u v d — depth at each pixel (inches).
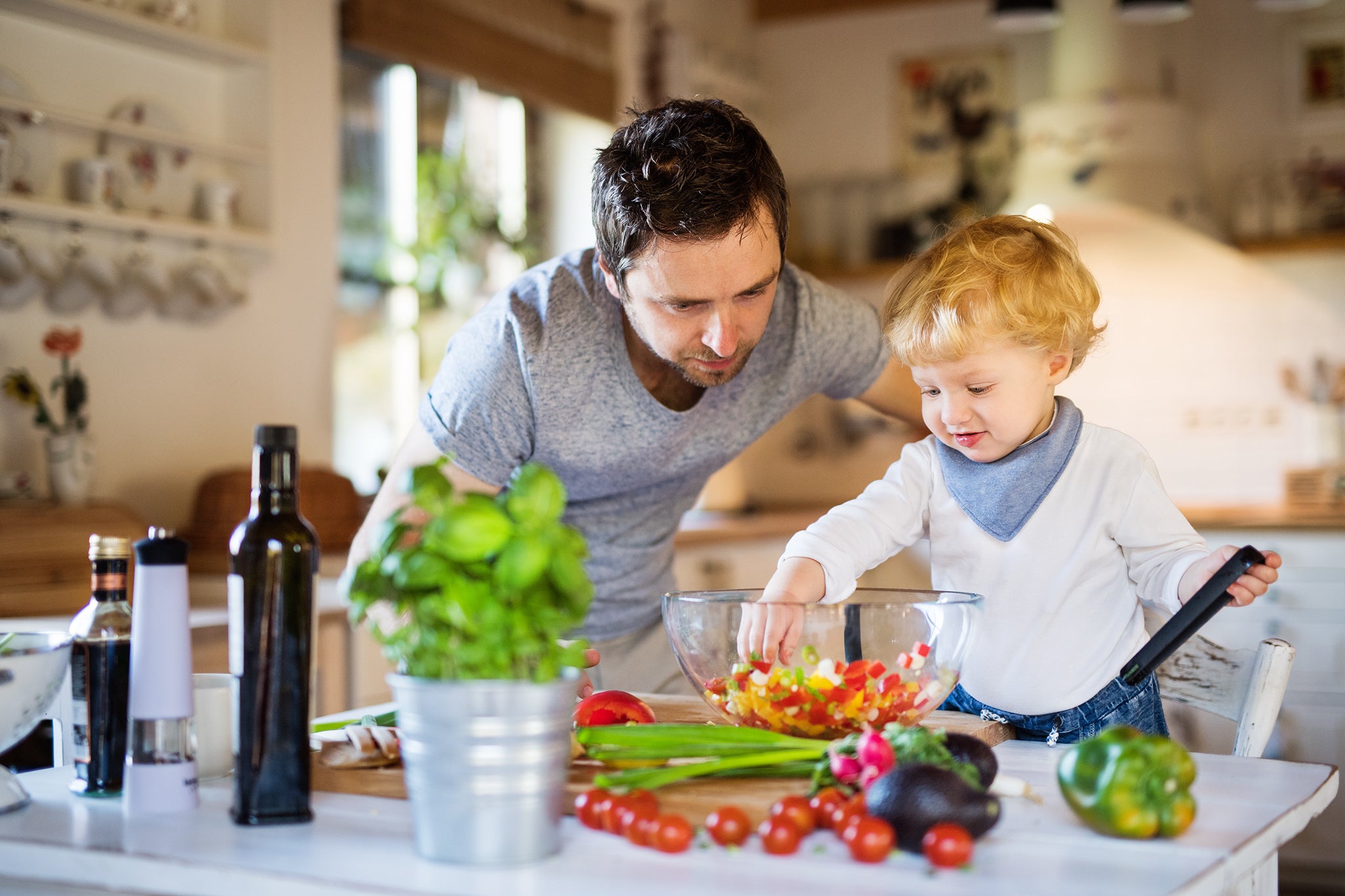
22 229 96.8
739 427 64.0
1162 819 32.5
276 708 35.4
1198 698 51.4
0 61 97.6
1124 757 32.5
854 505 55.6
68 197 101.6
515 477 31.3
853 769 34.6
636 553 67.7
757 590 51.3
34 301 99.0
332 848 32.9
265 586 35.5
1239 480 166.4
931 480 56.2
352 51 135.9
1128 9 142.2
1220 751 128.9
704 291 49.9
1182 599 48.8
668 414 60.7
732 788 37.7
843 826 32.3
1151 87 159.6
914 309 53.4
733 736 38.4
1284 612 130.2
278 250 118.5
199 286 108.1
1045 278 52.6
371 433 138.4
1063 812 35.4
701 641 42.9
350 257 135.9
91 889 33.8
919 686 41.0
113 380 104.7
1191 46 170.7
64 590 87.7
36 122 96.8
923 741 34.0
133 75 107.3
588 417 59.9
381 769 41.8
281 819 35.4
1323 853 124.9
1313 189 163.5
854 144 191.5
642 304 51.8
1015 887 28.9
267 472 35.9
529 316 58.9
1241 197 164.4
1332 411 160.6
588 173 164.6
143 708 37.3
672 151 49.5
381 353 139.7
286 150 119.3
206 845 33.3
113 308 103.6
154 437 108.0
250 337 116.1
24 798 38.4
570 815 36.0
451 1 137.1
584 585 30.8
